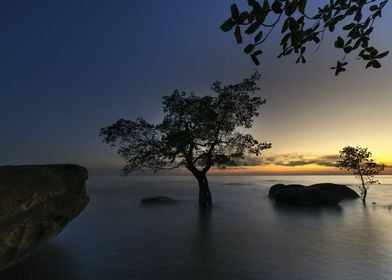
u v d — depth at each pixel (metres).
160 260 18.23
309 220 33.38
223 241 23.44
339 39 3.63
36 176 13.31
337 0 3.36
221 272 16.14
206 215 37.56
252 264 17.48
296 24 3.19
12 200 12.12
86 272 15.98
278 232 26.86
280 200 49.72
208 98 45.31
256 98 46.03
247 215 37.28
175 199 59.44
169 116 46.91
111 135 45.56
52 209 14.10
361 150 49.09
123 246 21.66
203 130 44.94
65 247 21.11
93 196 72.25
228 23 2.97
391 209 42.22
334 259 18.42
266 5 2.90
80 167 16.47
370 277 15.39
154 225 30.45
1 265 12.48
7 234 12.13
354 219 33.81
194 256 19.14
